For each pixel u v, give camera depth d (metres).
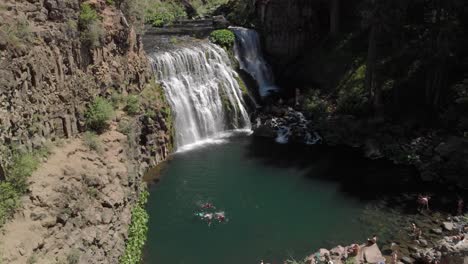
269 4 53.97
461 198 33.31
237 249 27.69
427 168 36.84
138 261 25.33
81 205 21.25
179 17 63.41
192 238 28.55
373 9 40.41
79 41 26.77
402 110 43.31
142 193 31.00
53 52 23.92
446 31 38.53
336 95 47.81
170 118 39.78
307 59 53.56
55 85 23.97
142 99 35.12
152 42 48.00
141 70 36.44
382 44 44.75
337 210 32.16
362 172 37.59
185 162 38.44
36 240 17.89
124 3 34.12
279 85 53.88
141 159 34.91
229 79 47.31
